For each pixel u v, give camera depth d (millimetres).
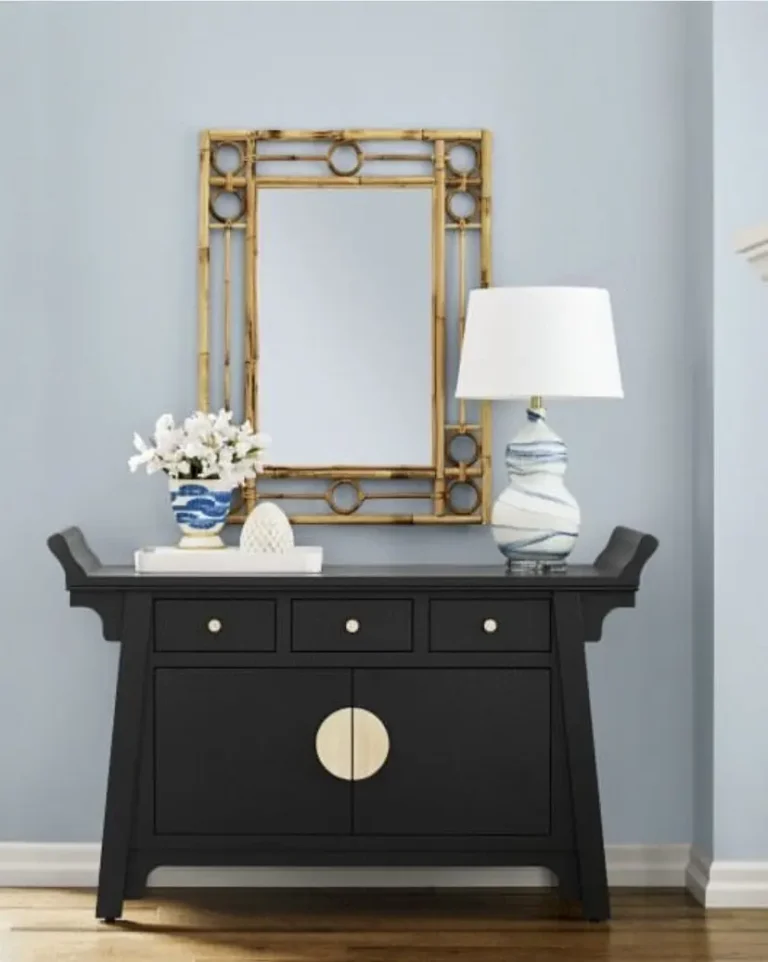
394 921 4914
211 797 4828
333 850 4832
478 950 4656
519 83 5289
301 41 5281
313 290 5262
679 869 5293
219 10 5277
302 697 4824
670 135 5293
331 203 5266
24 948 4676
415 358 5266
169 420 5066
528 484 4953
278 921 4914
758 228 3785
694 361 5234
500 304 4852
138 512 5293
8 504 5285
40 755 5297
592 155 5297
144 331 5285
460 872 5254
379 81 5285
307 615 4820
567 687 4809
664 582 5305
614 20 5297
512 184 5293
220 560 4875
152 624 4828
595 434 5305
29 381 5277
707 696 5125
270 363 5266
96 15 5273
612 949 4664
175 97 5277
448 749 4824
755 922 4902
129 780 4820
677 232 5297
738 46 5000
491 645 4824
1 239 5266
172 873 5266
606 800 5316
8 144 5266
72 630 5293
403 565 5281
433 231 5258
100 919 4922
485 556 5301
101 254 5277
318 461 5266
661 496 5305
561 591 4812
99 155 5273
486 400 5254
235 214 5293
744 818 5062
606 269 5297
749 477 5035
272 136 5246
